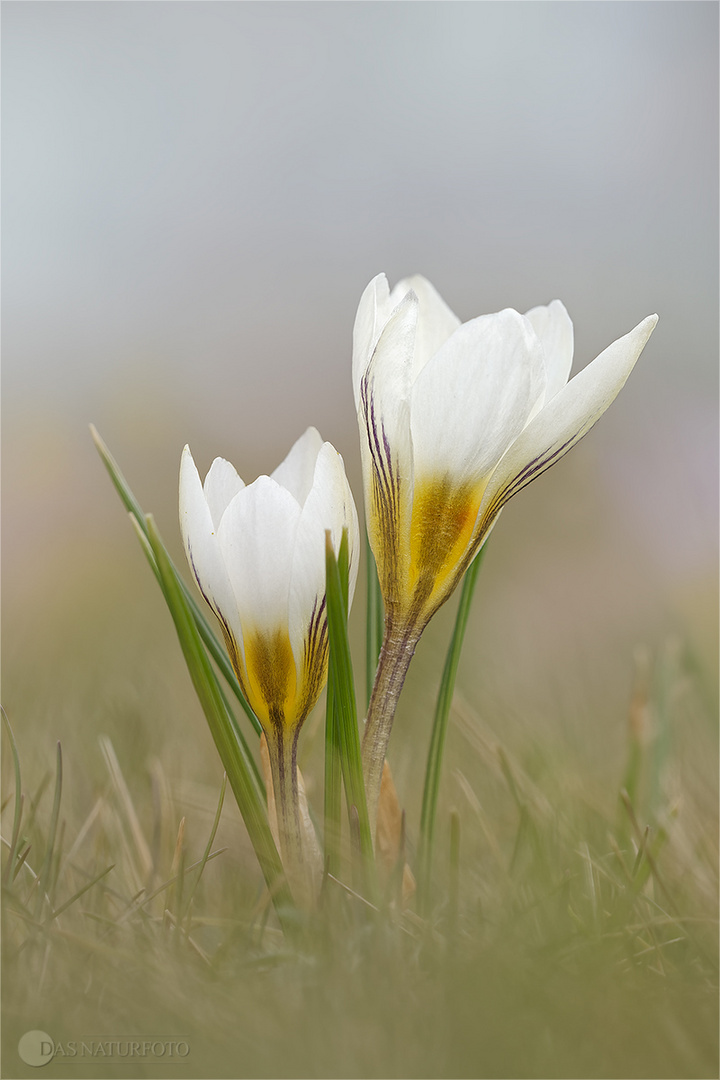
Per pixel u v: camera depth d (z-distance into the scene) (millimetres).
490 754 440
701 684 482
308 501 382
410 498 382
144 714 481
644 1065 361
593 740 482
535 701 545
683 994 370
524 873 395
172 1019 366
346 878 389
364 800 383
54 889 392
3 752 457
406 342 378
